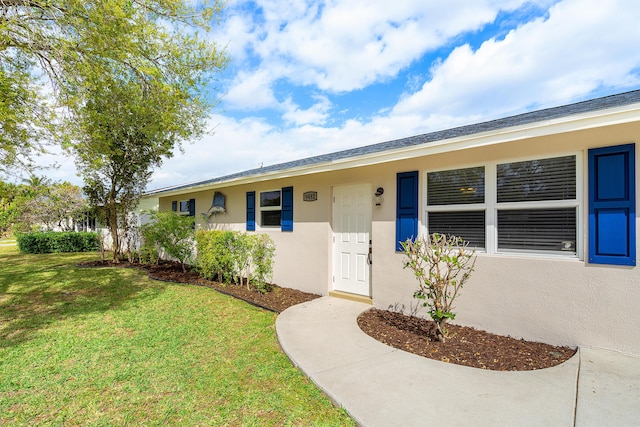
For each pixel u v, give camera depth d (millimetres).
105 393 2984
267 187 7863
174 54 6746
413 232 4941
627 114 2746
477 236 4379
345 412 2551
